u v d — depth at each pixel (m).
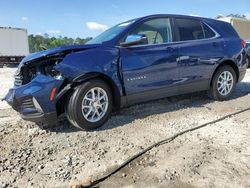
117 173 3.33
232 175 3.21
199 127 4.68
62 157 3.76
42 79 4.30
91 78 4.54
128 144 4.08
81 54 4.47
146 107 5.93
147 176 3.24
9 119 5.43
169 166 3.44
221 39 6.29
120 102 4.89
